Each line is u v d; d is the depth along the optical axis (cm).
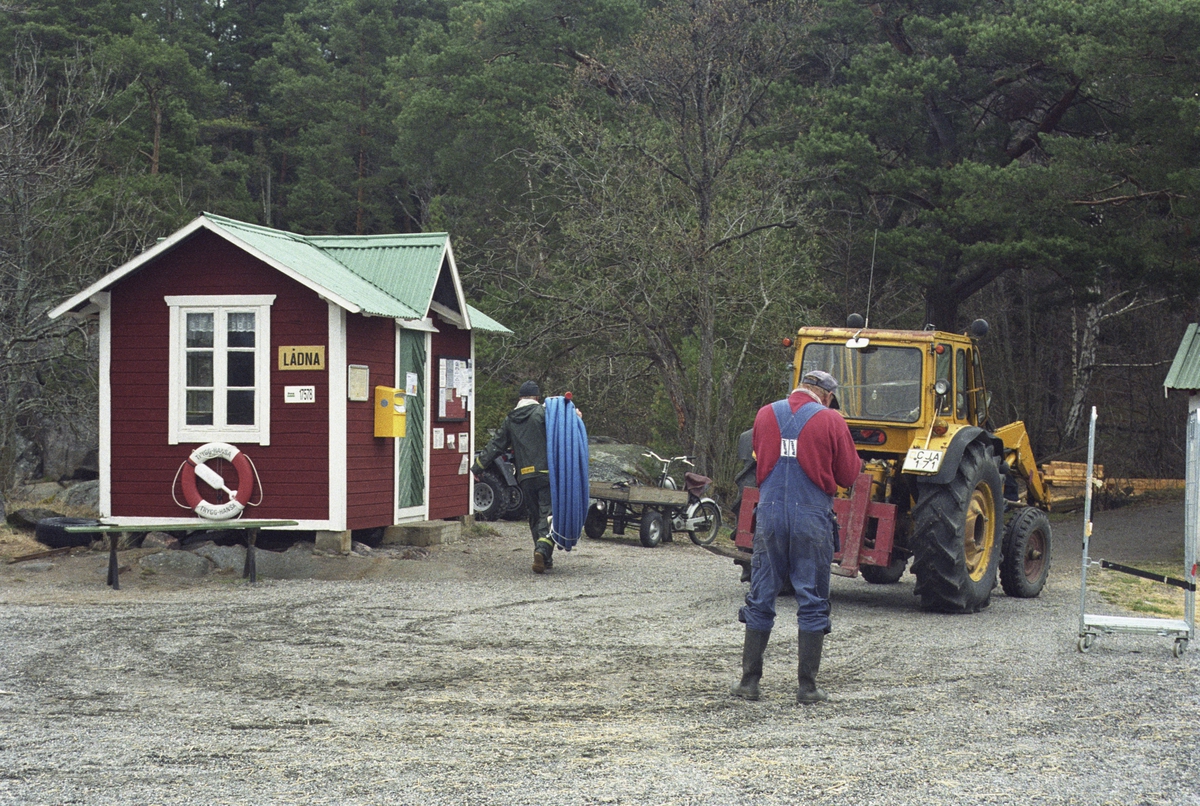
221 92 4847
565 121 2356
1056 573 1468
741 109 2216
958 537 1011
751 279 2192
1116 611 1084
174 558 1190
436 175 4194
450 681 718
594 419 2675
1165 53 2064
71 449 2288
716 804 466
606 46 3616
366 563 1240
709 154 2162
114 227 2375
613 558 1441
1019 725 609
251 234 1305
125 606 1002
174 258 1284
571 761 531
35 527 1496
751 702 664
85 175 2234
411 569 1242
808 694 662
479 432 2320
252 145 5438
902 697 680
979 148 2822
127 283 1294
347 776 506
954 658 813
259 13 6006
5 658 780
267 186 4894
